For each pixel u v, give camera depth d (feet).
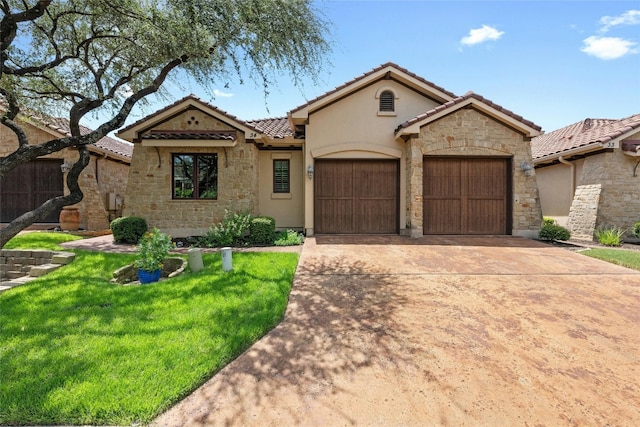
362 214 49.19
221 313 18.07
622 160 45.24
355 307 20.08
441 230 46.34
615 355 14.80
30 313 18.38
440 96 47.47
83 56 32.83
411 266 29.37
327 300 21.18
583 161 49.06
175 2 26.63
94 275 27.09
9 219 54.85
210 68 30.53
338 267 29.01
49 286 23.52
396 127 48.26
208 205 46.16
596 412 11.07
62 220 50.70
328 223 49.16
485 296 22.06
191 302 19.80
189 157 46.83
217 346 14.49
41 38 30.66
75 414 10.36
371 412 10.99
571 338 16.34
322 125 48.01
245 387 12.21
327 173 49.14
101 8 27.12
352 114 48.24
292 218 52.75
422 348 15.21
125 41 29.96
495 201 46.32
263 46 29.27
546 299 21.56
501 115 43.34
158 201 45.98
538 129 43.27
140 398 11.05
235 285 22.91
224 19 27.32
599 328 17.46
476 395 11.91
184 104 45.73
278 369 13.41
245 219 43.16
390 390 12.13
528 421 10.63
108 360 13.21
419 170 44.32
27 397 10.93
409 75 46.80
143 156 46.01
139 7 27.02
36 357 13.41
